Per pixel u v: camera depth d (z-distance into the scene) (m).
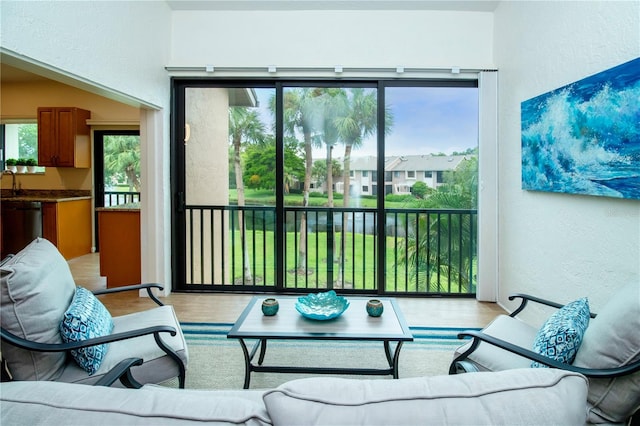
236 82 3.70
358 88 3.64
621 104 1.83
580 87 2.12
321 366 2.28
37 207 5.03
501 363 1.60
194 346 2.54
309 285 3.80
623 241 1.89
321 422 0.61
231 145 3.76
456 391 0.66
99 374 1.53
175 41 3.64
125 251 3.81
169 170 3.68
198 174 3.80
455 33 3.53
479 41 3.52
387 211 3.69
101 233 3.81
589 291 2.15
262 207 3.78
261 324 1.92
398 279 3.73
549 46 2.53
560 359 1.36
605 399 1.21
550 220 2.55
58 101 5.52
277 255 3.76
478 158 3.53
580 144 2.13
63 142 5.28
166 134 3.60
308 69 3.52
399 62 3.54
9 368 1.47
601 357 1.25
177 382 2.07
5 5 1.85
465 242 3.68
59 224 5.08
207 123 3.75
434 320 3.06
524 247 2.93
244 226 3.81
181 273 3.83
